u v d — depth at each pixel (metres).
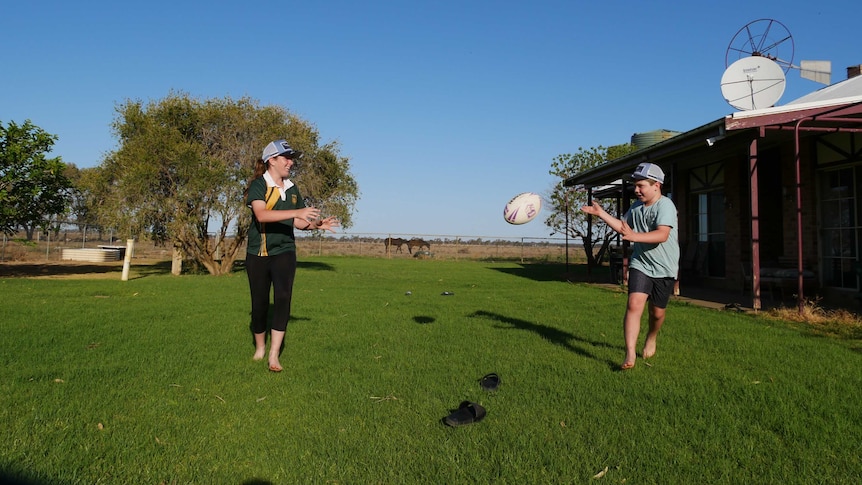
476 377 4.62
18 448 2.97
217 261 22.02
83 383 4.35
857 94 11.43
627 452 3.04
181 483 2.64
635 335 4.93
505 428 3.41
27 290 12.37
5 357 5.25
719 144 10.80
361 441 3.19
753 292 9.46
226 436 3.27
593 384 4.39
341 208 22.11
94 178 18.95
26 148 17.67
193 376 4.63
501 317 8.34
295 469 2.81
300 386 4.35
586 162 29.36
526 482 2.67
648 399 4.02
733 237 13.33
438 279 17.98
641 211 5.18
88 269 23.80
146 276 19.36
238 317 8.22
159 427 3.38
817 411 3.74
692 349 5.90
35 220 18.77
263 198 5.02
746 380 4.55
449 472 2.78
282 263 5.03
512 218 6.23
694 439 3.23
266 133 19.80
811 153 11.16
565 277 19.55
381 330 7.10
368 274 20.55
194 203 18.98
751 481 2.71
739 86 11.94
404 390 4.23
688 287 14.48
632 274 5.05
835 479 2.73
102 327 7.13
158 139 18.14
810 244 11.16
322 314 8.70
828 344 6.25
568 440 3.21
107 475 2.70
